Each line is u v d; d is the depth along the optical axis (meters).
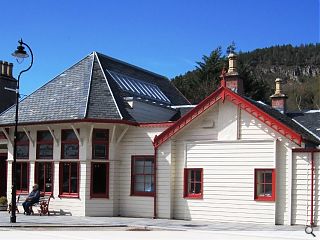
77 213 21.22
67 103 22.34
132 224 17.94
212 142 19.67
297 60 87.88
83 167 21.23
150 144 21.27
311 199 17.61
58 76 24.64
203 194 19.70
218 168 19.47
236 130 19.17
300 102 61.50
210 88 47.19
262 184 18.69
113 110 21.64
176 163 20.56
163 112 25.30
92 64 24.25
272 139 18.39
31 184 22.77
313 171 17.67
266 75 85.94
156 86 28.23
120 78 24.83
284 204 18.11
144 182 21.30
